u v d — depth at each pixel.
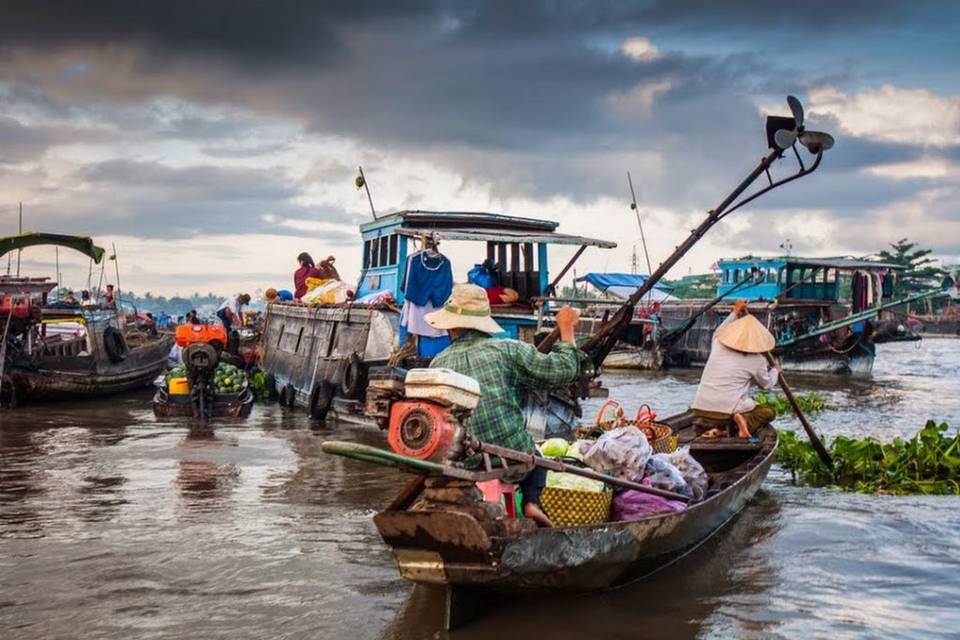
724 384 11.26
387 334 15.53
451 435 5.68
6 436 14.41
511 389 6.55
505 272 17.00
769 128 9.91
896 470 11.20
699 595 6.90
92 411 17.98
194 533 8.48
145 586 7.00
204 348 16.59
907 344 61.94
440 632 6.10
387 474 11.33
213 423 16.25
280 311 22.38
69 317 19.92
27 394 18.94
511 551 5.85
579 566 6.32
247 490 10.35
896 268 35.19
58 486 10.50
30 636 6.03
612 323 11.33
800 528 8.87
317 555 7.81
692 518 7.47
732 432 11.52
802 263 34.59
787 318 32.66
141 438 14.26
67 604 6.61
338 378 16.58
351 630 6.13
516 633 6.09
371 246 18.31
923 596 6.91
